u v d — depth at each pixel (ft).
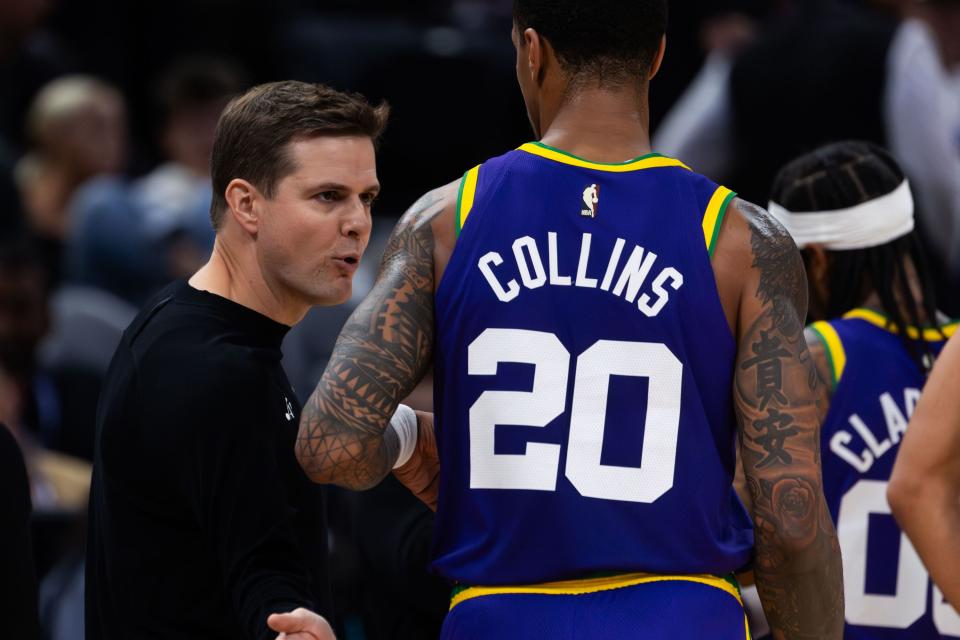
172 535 26.81
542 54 26.35
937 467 28.73
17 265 57.52
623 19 25.86
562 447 24.81
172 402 26.27
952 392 28.66
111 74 85.87
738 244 25.29
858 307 32.78
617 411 24.81
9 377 57.57
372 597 34.40
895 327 32.14
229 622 26.91
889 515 31.50
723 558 25.25
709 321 25.00
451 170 75.61
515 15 26.81
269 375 27.07
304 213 26.84
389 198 76.07
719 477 25.29
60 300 63.16
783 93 61.72
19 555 28.02
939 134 60.29
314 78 77.51
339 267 27.25
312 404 25.05
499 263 25.22
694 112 66.28
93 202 67.31
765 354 25.00
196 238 67.62
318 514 27.71
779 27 62.54
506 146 78.13
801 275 25.72
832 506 31.58
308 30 79.87
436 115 75.15
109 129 73.31
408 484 28.32
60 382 61.41
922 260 32.89
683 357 24.93
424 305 25.53
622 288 24.93
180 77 70.18
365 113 27.40
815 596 25.45
